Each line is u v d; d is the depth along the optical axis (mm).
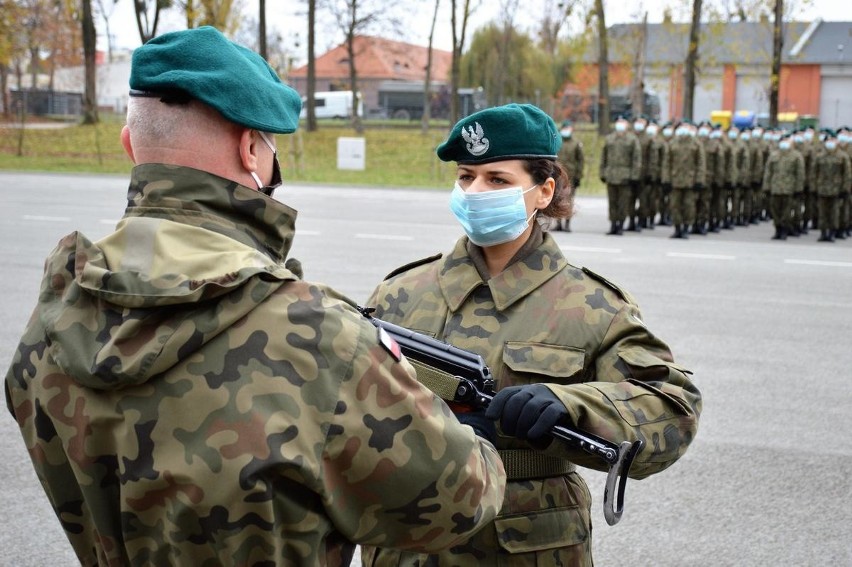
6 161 27578
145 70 1577
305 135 36656
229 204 1604
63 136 34594
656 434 2197
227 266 1512
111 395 1507
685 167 16188
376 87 63531
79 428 1537
